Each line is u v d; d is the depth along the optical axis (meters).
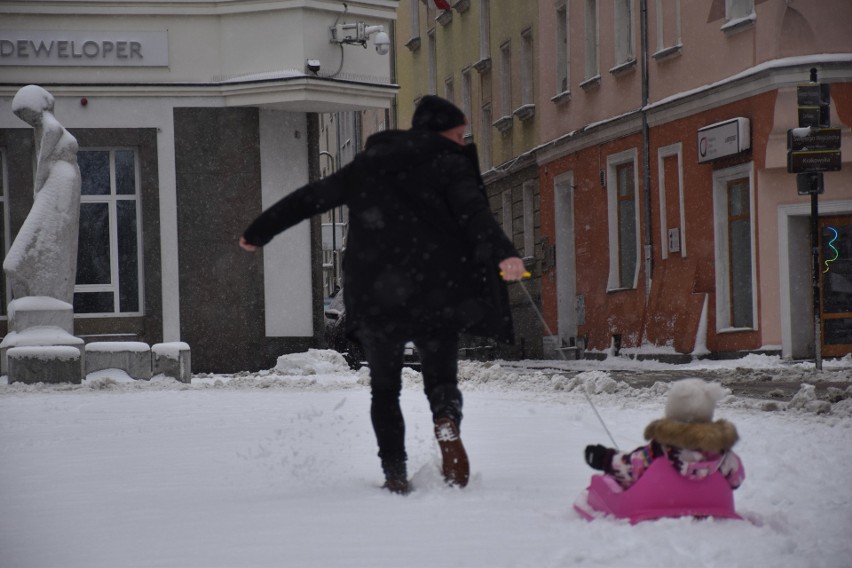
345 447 11.30
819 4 31.42
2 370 24.66
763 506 7.53
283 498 8.32
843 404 15.84
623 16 40.62
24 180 32.72
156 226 33.06
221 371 33.25
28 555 6.50
